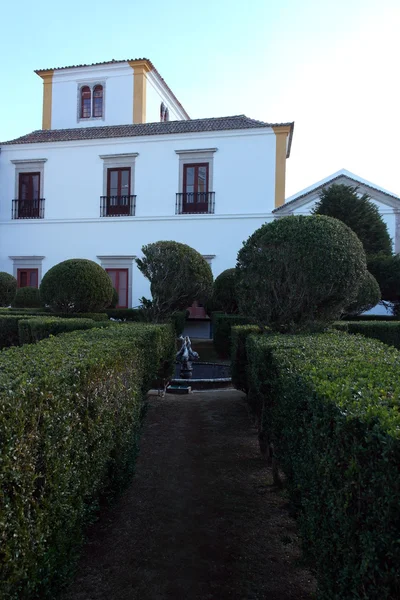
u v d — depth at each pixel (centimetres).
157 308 1060
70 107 2639
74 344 371
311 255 577
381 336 838
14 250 2294
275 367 359
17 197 2325
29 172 2312
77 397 257
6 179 2327
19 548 184
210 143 2122
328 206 1606
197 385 903
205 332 2070
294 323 603
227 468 471
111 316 1728
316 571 241
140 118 2561
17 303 1908
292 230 596
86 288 1279
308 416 241
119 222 2197
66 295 1268
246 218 2073
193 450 526
